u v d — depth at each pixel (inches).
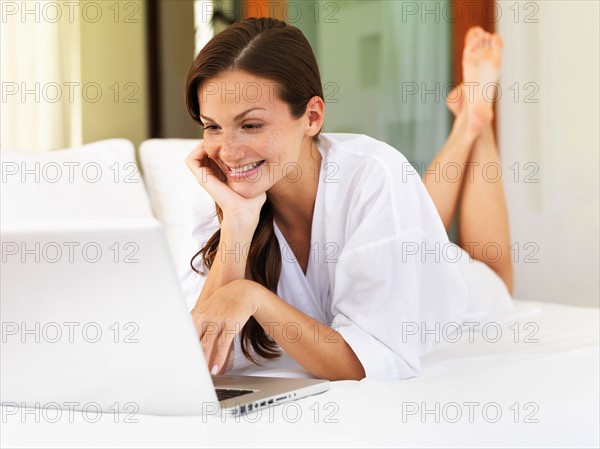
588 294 91.1
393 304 47.2
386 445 31.0
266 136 46.5
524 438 34.6
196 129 93.4
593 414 38.1
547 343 57.4
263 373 47.9
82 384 34.9
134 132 89.3
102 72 86.7
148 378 34.3
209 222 55.6
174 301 32.5
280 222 53.6
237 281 43.6
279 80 45.9
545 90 93.6
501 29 95.5
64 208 69.2
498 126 96.5
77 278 32.6
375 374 45.4
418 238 48.8
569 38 91.6
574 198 92.1
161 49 90.4
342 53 93.7
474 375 44.6
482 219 95.0
